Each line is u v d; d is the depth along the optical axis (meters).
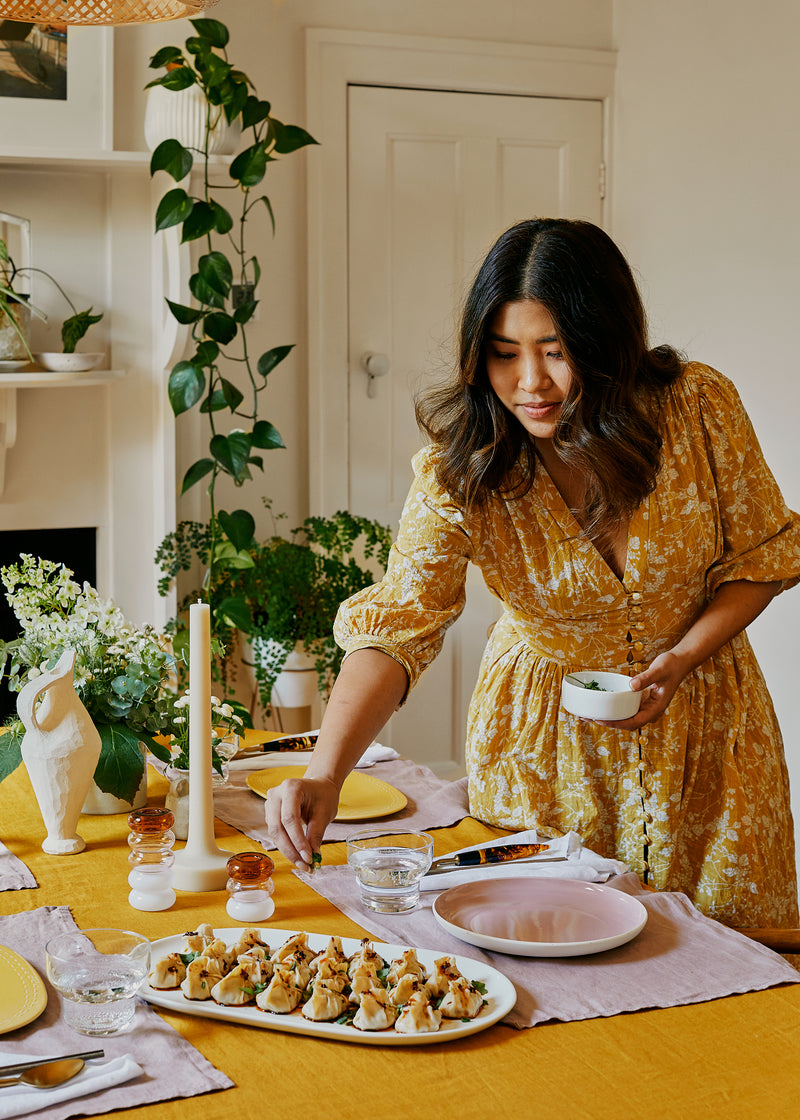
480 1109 0.88
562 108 3.71
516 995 1.04
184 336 2.87
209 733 1.34
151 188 2.94
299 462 3.56
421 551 1.46
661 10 3.52
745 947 1.15
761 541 1.53
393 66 3.51
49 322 2.91
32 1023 1.01
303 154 3.46
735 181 3.26
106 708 1.54
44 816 1.44
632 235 3.73
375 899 1.24
